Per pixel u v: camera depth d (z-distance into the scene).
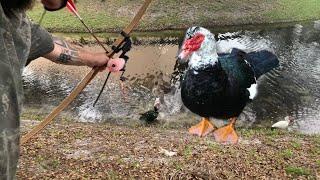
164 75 18.30
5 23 1.68
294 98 16.39
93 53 2.90
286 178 8.73
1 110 1.61
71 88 17.75
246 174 8.82
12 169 1.71
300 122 14.70
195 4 28.00
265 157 9.80
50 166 8.99
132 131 12.72
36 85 17.95
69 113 15.48
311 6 28.94
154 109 15.09
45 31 2.40
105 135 11.88
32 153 9.62
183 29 26.53
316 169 9.20
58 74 18.89
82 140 11.10
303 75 18.50
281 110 15.52
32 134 3.37
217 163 9.27
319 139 11.95
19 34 1.82
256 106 15.64
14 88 1.66
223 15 27.50
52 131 11.73
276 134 12.88
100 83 17.44
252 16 27.61
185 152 9.91
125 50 2.95
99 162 9.31
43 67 19.50
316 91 16.89
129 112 15.54
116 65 2.94
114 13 27.67
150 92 16.70
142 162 9.31
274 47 22.98
